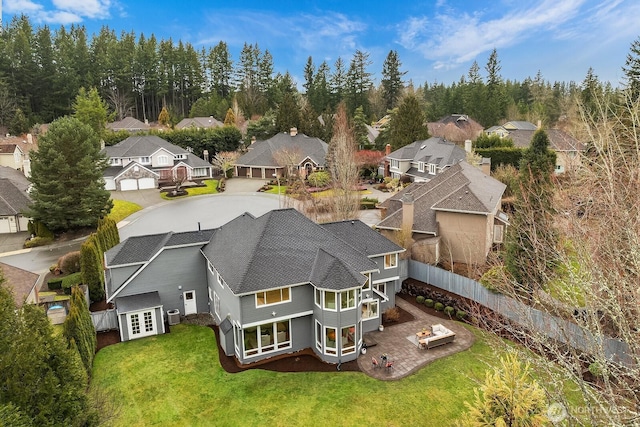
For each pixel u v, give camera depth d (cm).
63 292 3059
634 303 902
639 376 956
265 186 6731
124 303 2542
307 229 2578
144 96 12812
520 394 1244
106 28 13025
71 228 4597
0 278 1234
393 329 2581
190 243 2761
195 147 8500
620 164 1311
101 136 7938
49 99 10294
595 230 1159
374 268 2439
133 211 5409
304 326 2362
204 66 13400
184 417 1839
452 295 2903
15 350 1138
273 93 12412
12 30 11388
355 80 11819
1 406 1019
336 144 5800
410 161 6631
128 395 1989
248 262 2272
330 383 2053
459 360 2216
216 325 2666
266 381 2078
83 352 2088
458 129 8450
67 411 1218
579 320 1004
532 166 2544
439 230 3459
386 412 1838
